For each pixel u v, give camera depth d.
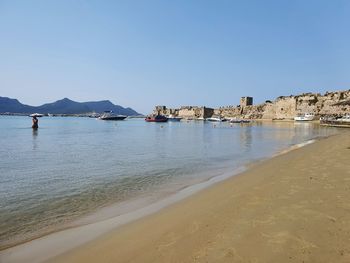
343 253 5.51
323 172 12.92
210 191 12.14
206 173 18.27
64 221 9.73
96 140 49.78
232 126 126.56
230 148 35.53
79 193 13.67
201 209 9.36
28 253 7.24
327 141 34.75
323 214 7.48
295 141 45.22
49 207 11.43
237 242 6.29
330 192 9.45
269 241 6.20
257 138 53.94
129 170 19.94
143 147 37.31
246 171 16.75
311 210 7.83
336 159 16.62
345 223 6.84
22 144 42.09
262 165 18.34
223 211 8.63
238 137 57.47
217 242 6.41
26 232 8.76
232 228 7.11
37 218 10.10
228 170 19.06
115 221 9.41
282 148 34.34
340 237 6.14
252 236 6.51
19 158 26.97
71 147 37.62
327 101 178.00
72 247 7.41
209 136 60.97
